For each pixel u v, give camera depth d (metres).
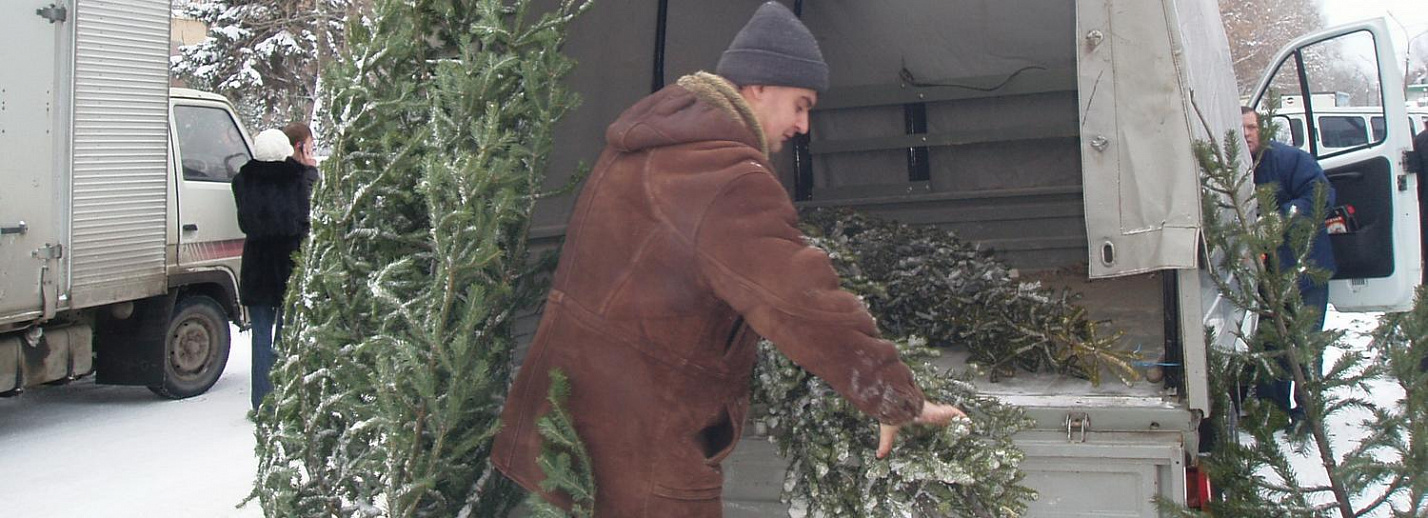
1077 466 2.77
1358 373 3.13
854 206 5.84
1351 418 4.90
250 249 6.25
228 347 7.81
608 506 2.27
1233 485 3.10
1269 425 3.19
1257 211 3.70
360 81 2.68
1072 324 3.35
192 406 7.23
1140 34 2.78
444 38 2.81
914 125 5.76
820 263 2.07
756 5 5.43
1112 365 3.16
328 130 2.71
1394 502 2.99
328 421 2.67
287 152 6.32
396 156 2.61
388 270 2.52
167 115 6.81
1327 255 5.56
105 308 6.98
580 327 2.24
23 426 6.74
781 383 2.62
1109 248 2.84
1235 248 3.17
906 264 3.98
